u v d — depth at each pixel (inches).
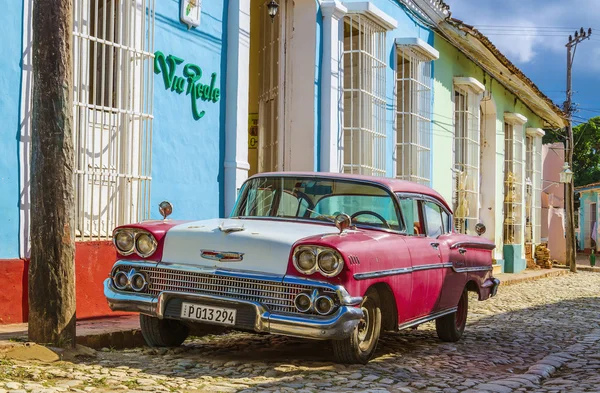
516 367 267.3
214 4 369.1
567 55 1069.8
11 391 172.4
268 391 192.2
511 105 873.5
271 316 214.1
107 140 305.4
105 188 303.4
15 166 270.4
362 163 483.8
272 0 418.9
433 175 614.5
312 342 285.4
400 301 249.1
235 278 219.3
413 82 560.4
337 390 198.7
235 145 376.8
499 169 820.6
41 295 222.8
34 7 223.6
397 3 546.6
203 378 206.7
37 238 223.0
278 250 217.0
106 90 310.0
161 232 232.7
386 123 528.1
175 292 224.7
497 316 431.5
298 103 457.1
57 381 189.2
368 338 238.8
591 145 2078.0
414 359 265.4
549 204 1162.0
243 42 383.9
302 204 260.5
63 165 223.8
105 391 182.5
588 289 687.7
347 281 214.4
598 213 1718.8
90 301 293.0
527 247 959.6
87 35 292.5
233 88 378.0
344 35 500.4
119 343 256.4
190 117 353.1
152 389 187.6
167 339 253.0
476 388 214.8
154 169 330.0
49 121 222.1
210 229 229.8
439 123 631.8
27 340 225.6
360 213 259.9
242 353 256.1
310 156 453.7
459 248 305.4
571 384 230.2
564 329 381.1
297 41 458.0
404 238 260.8
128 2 310.0
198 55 358.0
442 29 621.6
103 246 297.3
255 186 271.7
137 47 316.5
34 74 223.8
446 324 312.0
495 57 690.2
